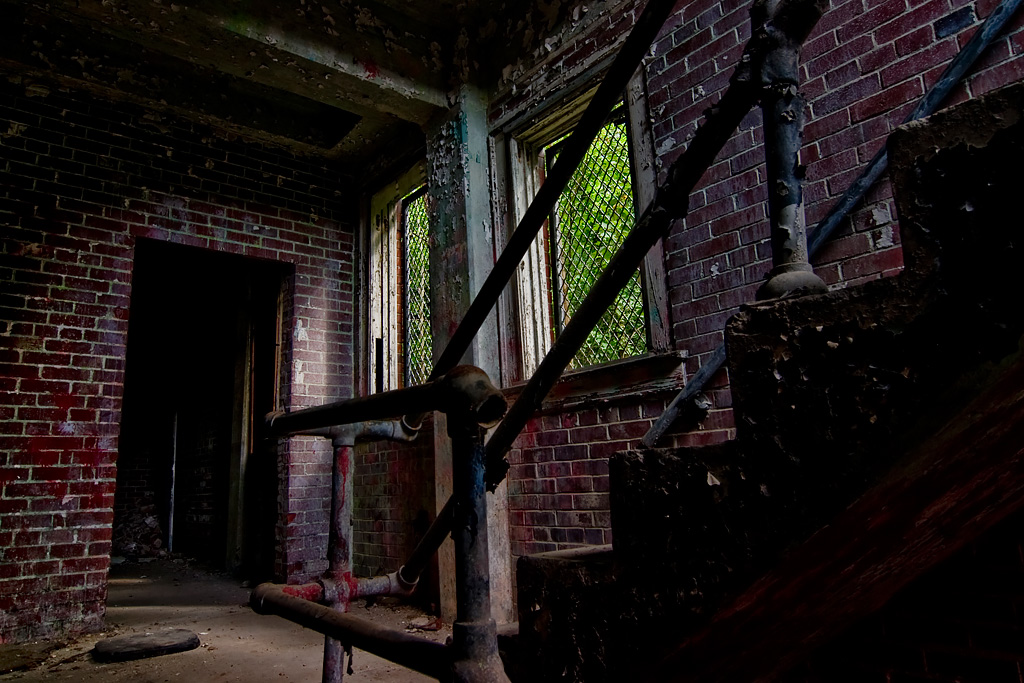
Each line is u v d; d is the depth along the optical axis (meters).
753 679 1.45
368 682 2.51
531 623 0.93
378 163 4.91
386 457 4.30
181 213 4.28
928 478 0.66
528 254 3.45
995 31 1.82
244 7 3.25
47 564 3.40
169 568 6.14
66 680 2.58
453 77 3.95
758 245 2.37
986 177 0.54
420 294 4.66
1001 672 1.49
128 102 4.15
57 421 3.57
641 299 2.91
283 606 1.29
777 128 0.77
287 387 4.63
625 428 2.74
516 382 3.35
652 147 2.83
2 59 3.61
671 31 2.83
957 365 0.53
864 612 1.51
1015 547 1.49
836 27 2.22
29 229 3.67
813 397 0.62
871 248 2.01
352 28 3.64
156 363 8.18
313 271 4.86
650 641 0.77
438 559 3.53
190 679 2.55
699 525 0.72
